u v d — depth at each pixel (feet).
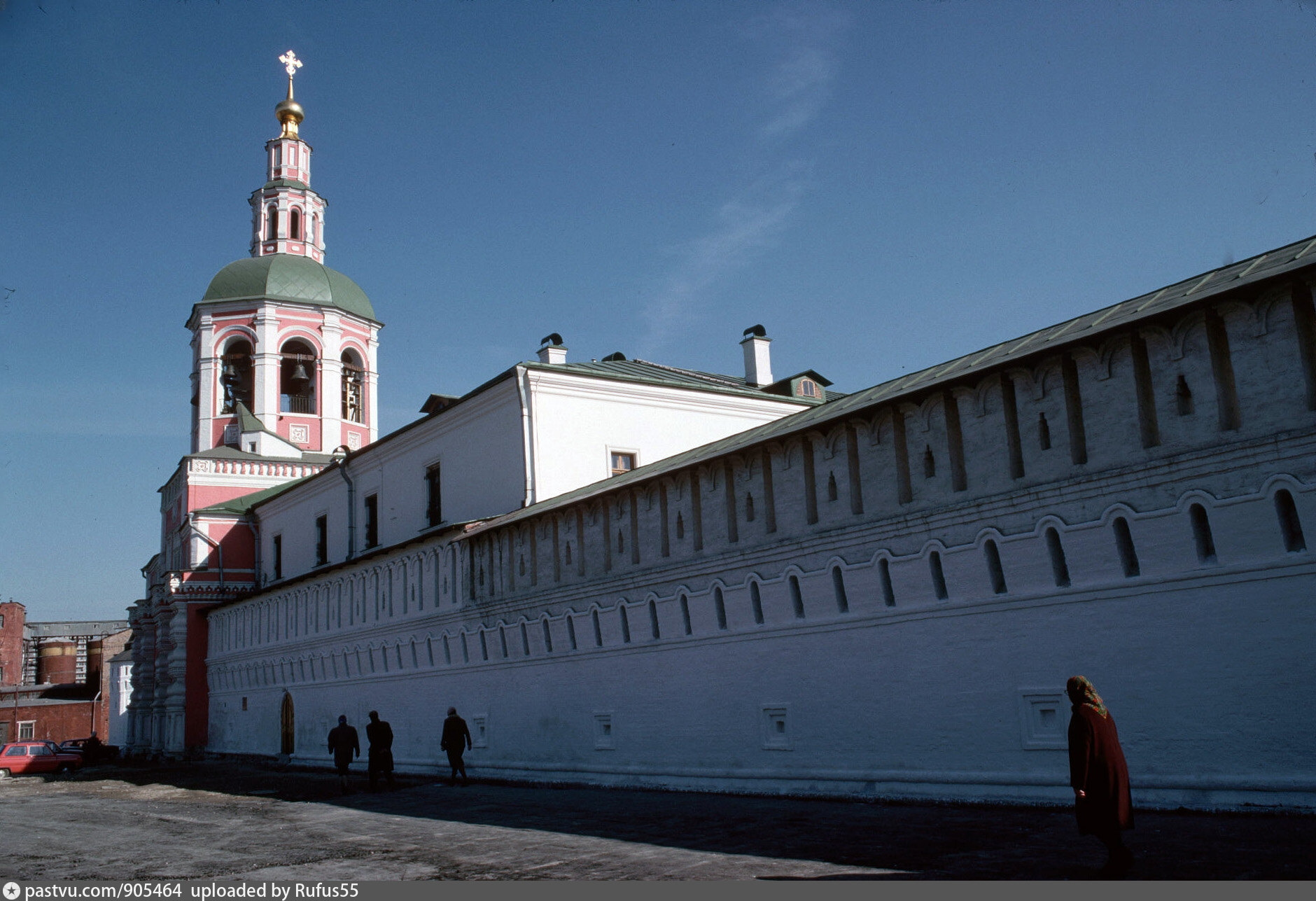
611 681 59.36
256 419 146.20
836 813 40.91
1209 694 33.45
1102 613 36.58
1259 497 32.55
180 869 36.91
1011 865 27.99
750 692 50.26
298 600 103.14
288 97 171.53
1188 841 28.96
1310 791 30.71
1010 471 39.93
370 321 162.20
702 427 91.30
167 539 152.25
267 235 165.89
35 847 45.34
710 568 52.85
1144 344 36.27
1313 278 31.58
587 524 62.28
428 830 44.78
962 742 40.63
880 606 44.42
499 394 83.25
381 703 85.25
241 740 115.03
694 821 41.45
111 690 235.81
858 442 46.32
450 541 76.33
